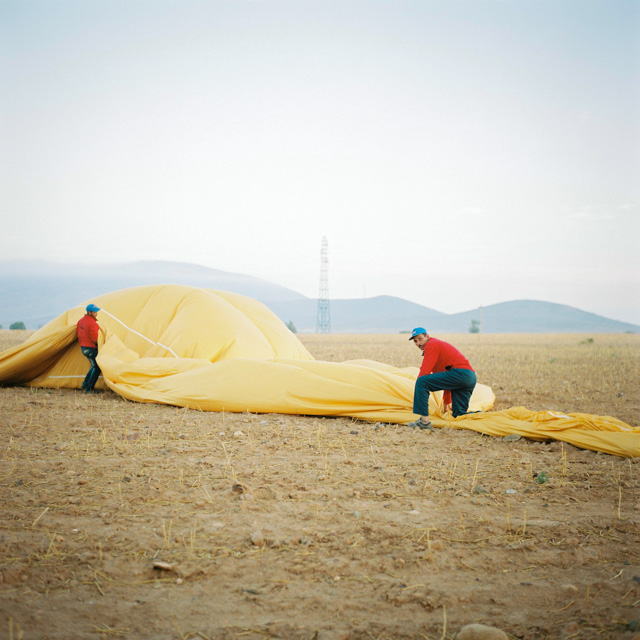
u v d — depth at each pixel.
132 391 10.28
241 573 3.45
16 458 6.00
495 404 11.55
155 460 6.00
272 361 9.82
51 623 2.84
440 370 8.39
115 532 4.02
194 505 4.60
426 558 3.71
